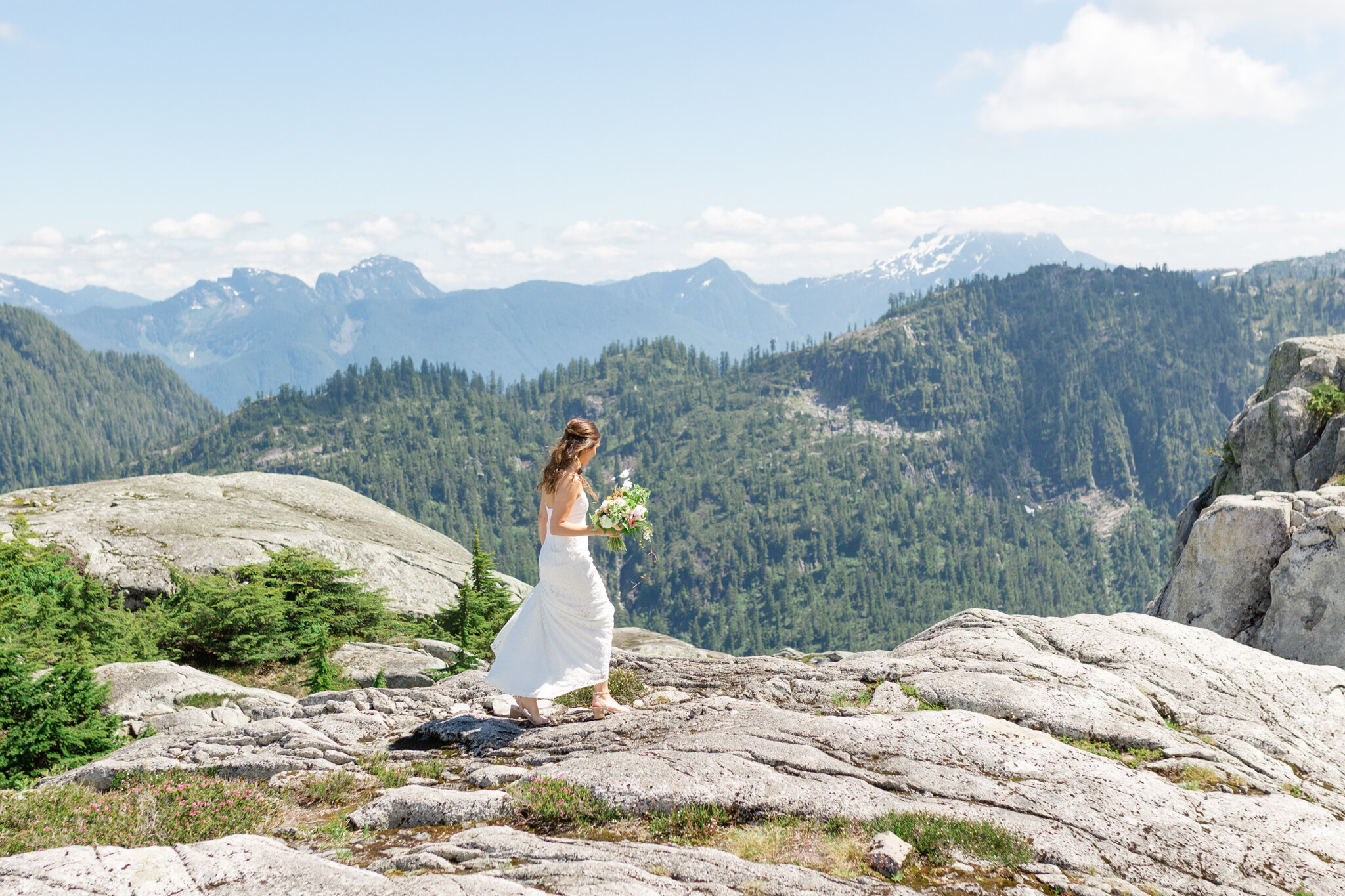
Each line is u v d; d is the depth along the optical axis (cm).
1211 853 479
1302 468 1587
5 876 377
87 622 1778
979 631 920
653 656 1025
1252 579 1225
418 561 2859
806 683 823
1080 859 460
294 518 2847
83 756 959
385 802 545
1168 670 819
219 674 1827
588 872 411
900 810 506
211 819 532
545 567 673
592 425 669
